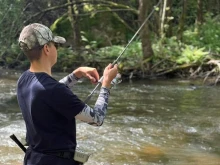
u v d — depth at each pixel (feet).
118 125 23.09
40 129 8.63
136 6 57.98
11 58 46.88
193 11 58.49
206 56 41.63
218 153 18.90
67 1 54.44
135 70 40.52
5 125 22.97
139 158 18.07
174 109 27.17
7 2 45.65
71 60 44.52
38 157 8.71
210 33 47.29
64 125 8.70
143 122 23.82
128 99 30.27
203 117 25.05
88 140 20.31
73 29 50.57
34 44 8.75
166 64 41.39
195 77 40.29
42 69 8.91
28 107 8.66
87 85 36.24
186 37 48.88
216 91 33.83
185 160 17.89
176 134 21.68
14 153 18.47
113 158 17.99
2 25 46.14
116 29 53.83
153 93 32.76
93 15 50.62
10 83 36.73
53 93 8.50
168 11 50.08
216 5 60.03
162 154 18.63
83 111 8.64
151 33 50.21
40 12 49.62
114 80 9.52
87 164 17.13
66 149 8.68
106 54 45.21
